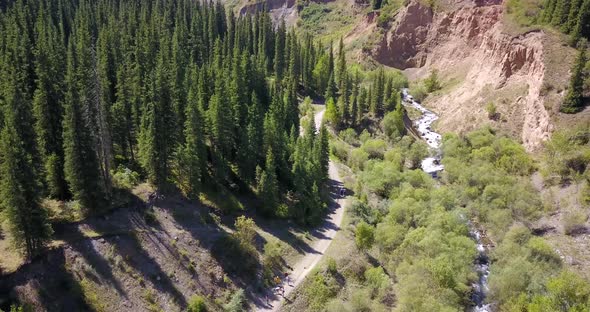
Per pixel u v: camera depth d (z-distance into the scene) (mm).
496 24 130375
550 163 86812
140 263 56625
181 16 141750
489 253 73188
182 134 77125
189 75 94000
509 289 62219
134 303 53062
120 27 116062
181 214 65625
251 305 58938
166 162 68750
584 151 83000
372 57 171000
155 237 60312
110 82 85125
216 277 60312
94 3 141250
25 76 77312
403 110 124062
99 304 51000
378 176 89062
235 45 134375
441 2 163000
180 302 55938
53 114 63875
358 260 68438
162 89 68438
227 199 73250
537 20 117938
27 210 49531
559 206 79688
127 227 59250
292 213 76625
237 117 86312
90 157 58531
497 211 79438
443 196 80688
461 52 148500
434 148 109750
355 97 119688
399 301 59312
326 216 79312
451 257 64625
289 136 94312
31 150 57688
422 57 163875
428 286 59906
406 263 64688
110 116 70875
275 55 145000
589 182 78438
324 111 130625
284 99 104188
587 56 100375
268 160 75500
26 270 49844
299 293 61406
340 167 98438
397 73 158625
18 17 105812
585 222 74250
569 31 107688
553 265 66938
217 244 63750
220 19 160625
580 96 92812
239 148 79000
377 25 176625
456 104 129375
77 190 58156
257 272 63219
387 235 70688
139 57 94250
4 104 68000
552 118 93625
